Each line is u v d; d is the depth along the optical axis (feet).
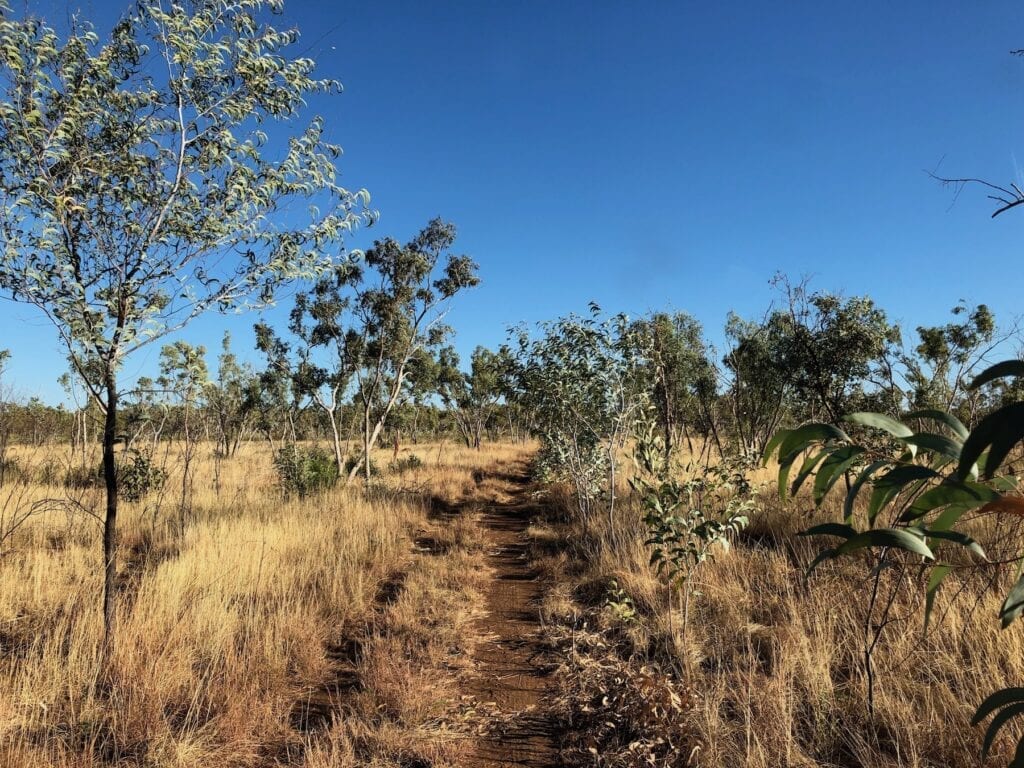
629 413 28.58
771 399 38.68
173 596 16.90
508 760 11.31
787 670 11.98
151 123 12.76
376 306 48.03
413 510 37.65
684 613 15.43
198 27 12.51
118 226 12.87
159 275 13.05
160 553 25.11
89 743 10.97
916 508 3.35
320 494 38.37
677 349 40.37
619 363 28.76
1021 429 2.23
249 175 13.53
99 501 32.94
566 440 35.01
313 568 22.41
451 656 16.11
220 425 42.75
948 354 28.63
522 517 39.88
